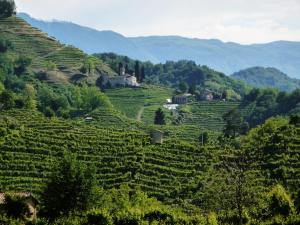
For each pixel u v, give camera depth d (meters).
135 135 131.88
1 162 111.19
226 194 60.78
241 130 178.88
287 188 85.19
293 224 61.31
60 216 67.94
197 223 64.88
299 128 118.75
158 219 66.25
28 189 99.88
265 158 104.62
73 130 138.88
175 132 178.50
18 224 62.41
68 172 69.88
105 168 110.19
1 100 178.12
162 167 108.94
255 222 62.62
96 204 71.56
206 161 111.75
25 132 128.75
